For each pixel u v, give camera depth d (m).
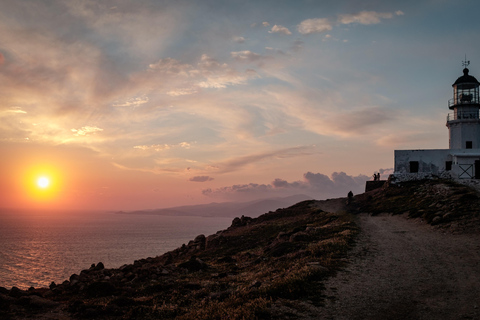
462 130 71.31
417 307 15.38
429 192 55.53
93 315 16.14
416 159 69.69
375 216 50.75
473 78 72.00
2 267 116.81
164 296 19.67
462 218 36.47
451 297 16.48
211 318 14.58
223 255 41.56
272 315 14.45
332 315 14.56
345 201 71.69
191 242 53.69
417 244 29.44
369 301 16.19
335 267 22.08
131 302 18.23
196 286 21.78
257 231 52.50
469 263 22.41
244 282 22.44
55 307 17.53
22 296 18.50
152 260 47.44
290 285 17.66
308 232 39.72
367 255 25.69
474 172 64.94
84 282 24.81
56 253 154.50
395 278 19.84
